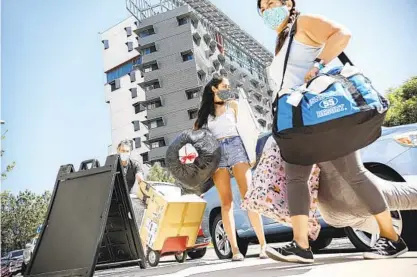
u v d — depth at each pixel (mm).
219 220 4039
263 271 1947
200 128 3254
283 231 3520
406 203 1953
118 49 31094
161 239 3529
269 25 2150
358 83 1731
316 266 1862
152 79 29688
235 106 3184
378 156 2617
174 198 3553
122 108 30031
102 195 2518
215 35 27219
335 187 2018
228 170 3135
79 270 2338
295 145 1777
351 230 2867
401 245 1902
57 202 2721
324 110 1678
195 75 28406
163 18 29359
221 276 1955
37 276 2547
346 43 1907
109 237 3082
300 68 2062
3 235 6820
